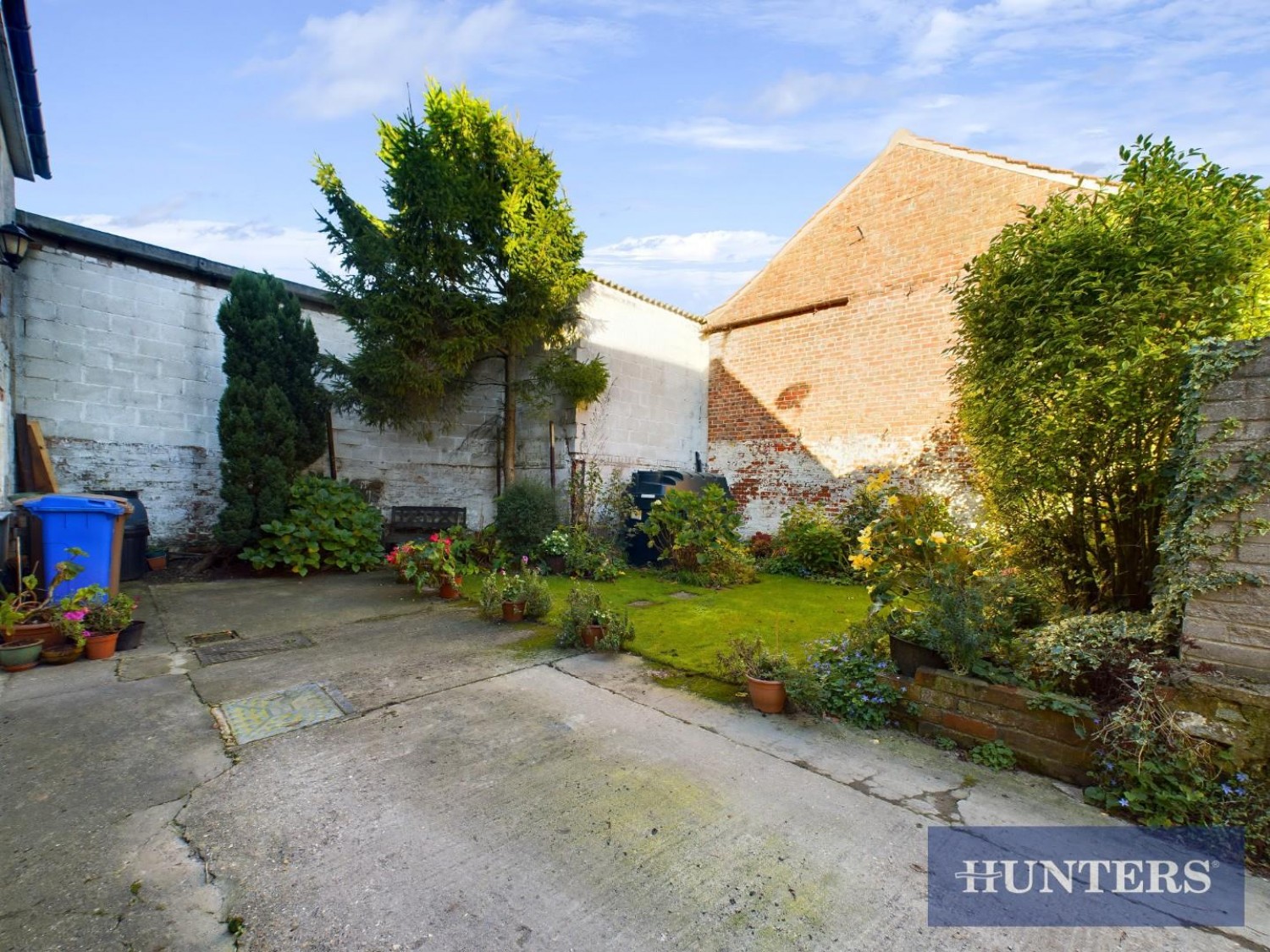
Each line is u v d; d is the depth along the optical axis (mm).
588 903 1846
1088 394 2832
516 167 8367
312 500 7609
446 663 4199
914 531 3924
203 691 3570
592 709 3438
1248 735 2230
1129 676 2547
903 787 2617
